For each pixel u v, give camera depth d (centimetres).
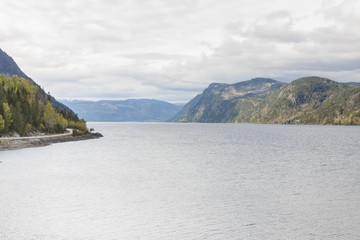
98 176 5084
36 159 7144
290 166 6303
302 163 6769
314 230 2652
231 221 2883
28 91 17500
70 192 3919
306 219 2922
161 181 4694
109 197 3700
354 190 4050
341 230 2647
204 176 5122
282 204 3416
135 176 5109
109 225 2770
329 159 7469
